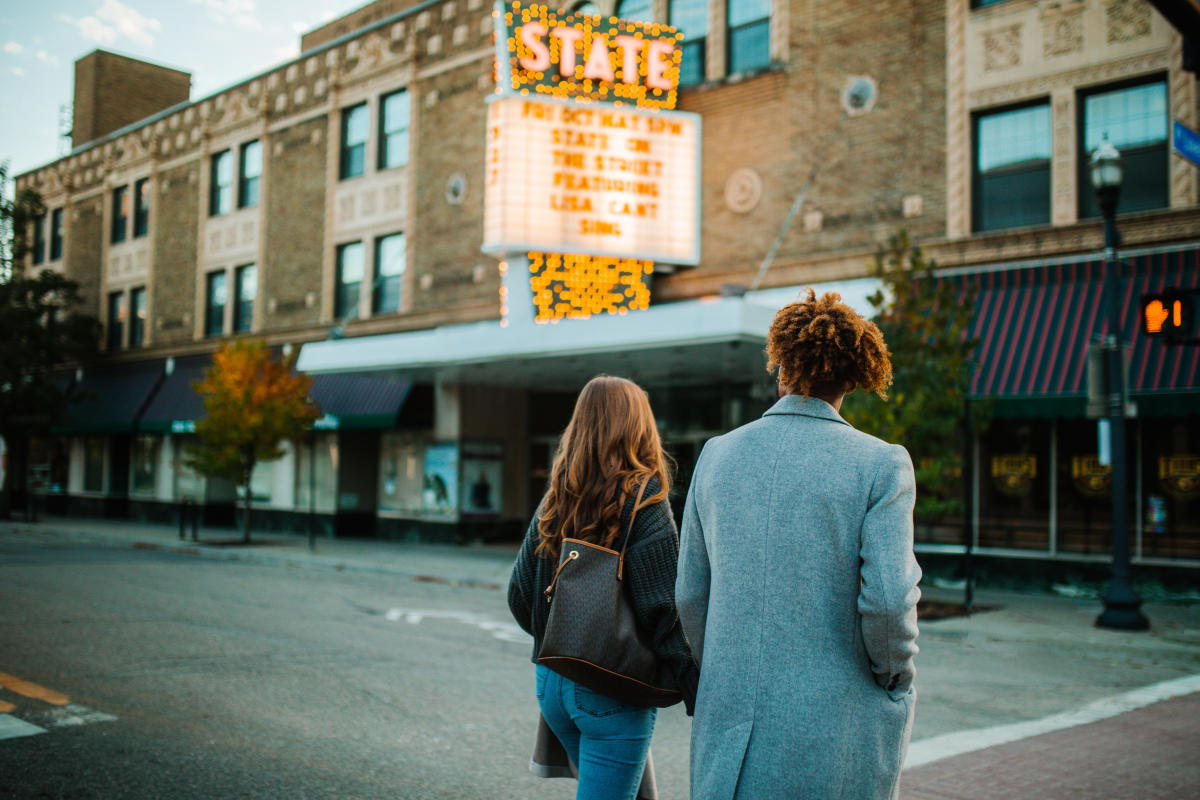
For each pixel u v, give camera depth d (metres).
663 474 2.79
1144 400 11.20
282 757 5.07
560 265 16.44
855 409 11.14
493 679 7.27
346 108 23.38
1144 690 7.29
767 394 16.77
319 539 21.78
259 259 25.19
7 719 5.70
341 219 23.12
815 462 2.16
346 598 11.96
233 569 15.38
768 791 2.00
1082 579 12.30
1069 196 12.95
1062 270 12.76
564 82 16.45
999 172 13.68
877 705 2.07
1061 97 13.06
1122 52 12.59
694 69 16.83
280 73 24.92
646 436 2.81
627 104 16.36
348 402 21.45
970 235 13.52
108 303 30.97
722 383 17.50
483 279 19.88
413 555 17.69
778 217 15.55
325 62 23.72
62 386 31.81
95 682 6.75
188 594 11.77
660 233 16.25
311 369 18.20
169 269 28.39
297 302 24.06
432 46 21.19
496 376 18.34
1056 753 5.39
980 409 11.24
